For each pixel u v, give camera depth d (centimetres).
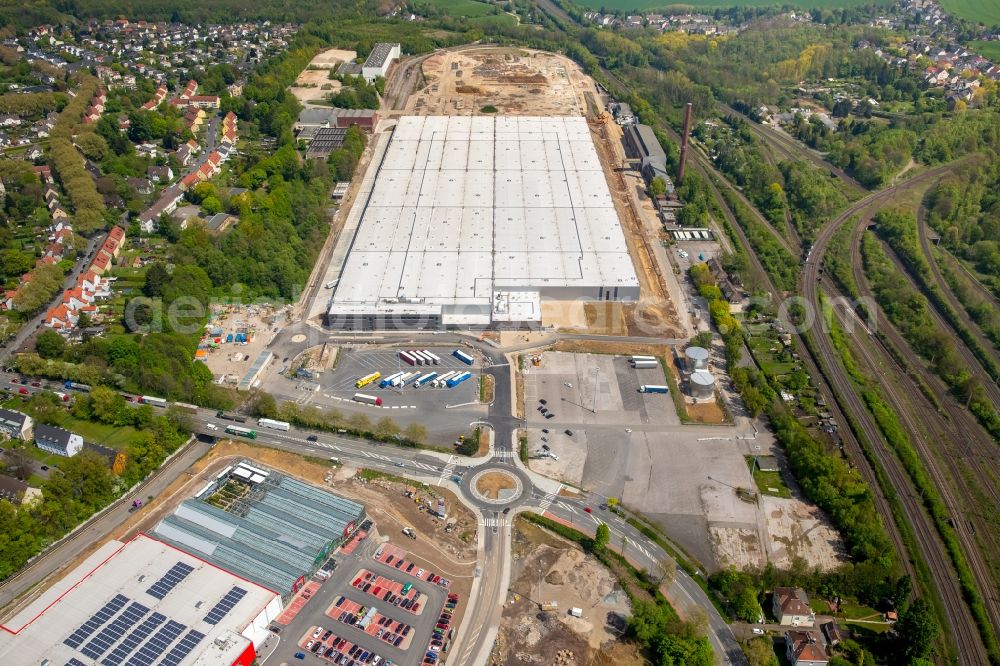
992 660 17688
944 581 19775
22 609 18225
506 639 17850
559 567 19825
